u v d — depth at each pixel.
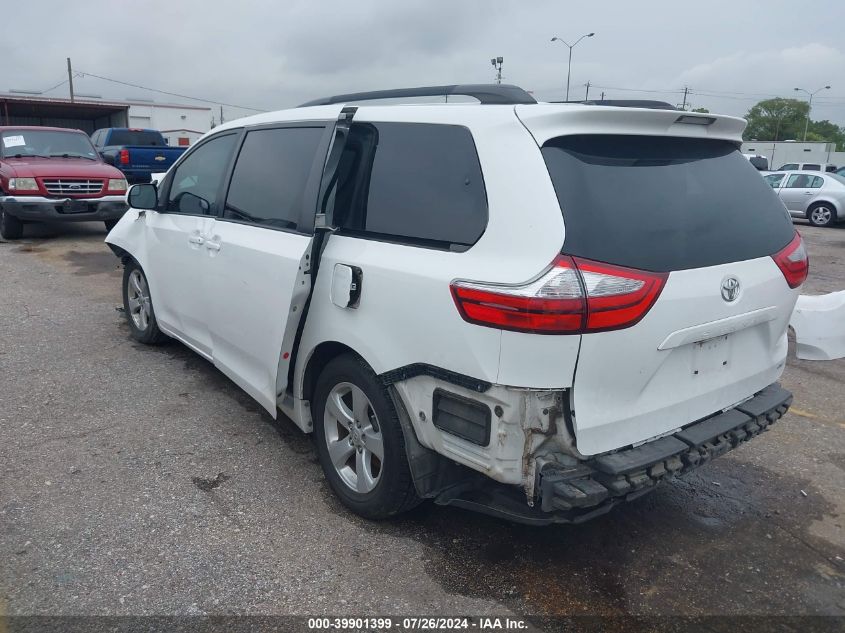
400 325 2.91
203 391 4.96
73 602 2.77
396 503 3.21
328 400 3.51
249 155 4.22
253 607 2.79
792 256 3.27
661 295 2.60
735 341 3.09
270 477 3.81
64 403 4.69
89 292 7.87
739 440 3.05
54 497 3.51
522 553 3.22
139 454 4.01
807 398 5.34
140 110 41.31
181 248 4.73
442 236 2.83
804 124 91.62
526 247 2.51
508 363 2.49
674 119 2.86
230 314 4.13
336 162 3.35
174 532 3.26
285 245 3.57
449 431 2.75
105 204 11.22
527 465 2.57
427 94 3.33
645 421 2.73
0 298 7.45
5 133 11.98
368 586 2.94
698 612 2.88
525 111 2.67
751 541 3.41
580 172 2.60
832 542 3.42
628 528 3.48
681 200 2.83
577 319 2.42
